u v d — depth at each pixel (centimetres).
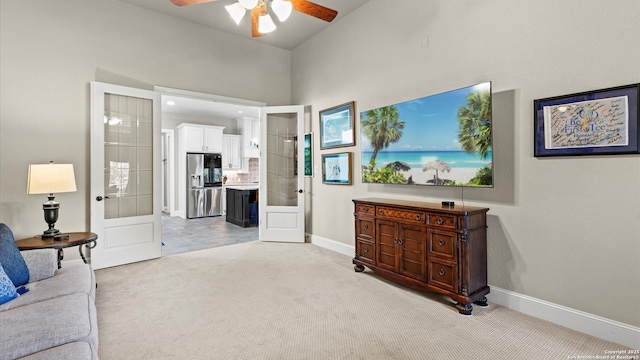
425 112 297
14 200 320
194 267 363
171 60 420
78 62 355
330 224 448
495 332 216
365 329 220
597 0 208
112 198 374
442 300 270
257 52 499
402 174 321
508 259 255
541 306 236
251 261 387
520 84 246
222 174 855
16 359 125
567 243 224
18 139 322
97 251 357
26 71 326
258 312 247
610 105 202
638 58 193
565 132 222
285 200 507
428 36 316
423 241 270
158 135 404
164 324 228
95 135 356
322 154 459
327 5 392
